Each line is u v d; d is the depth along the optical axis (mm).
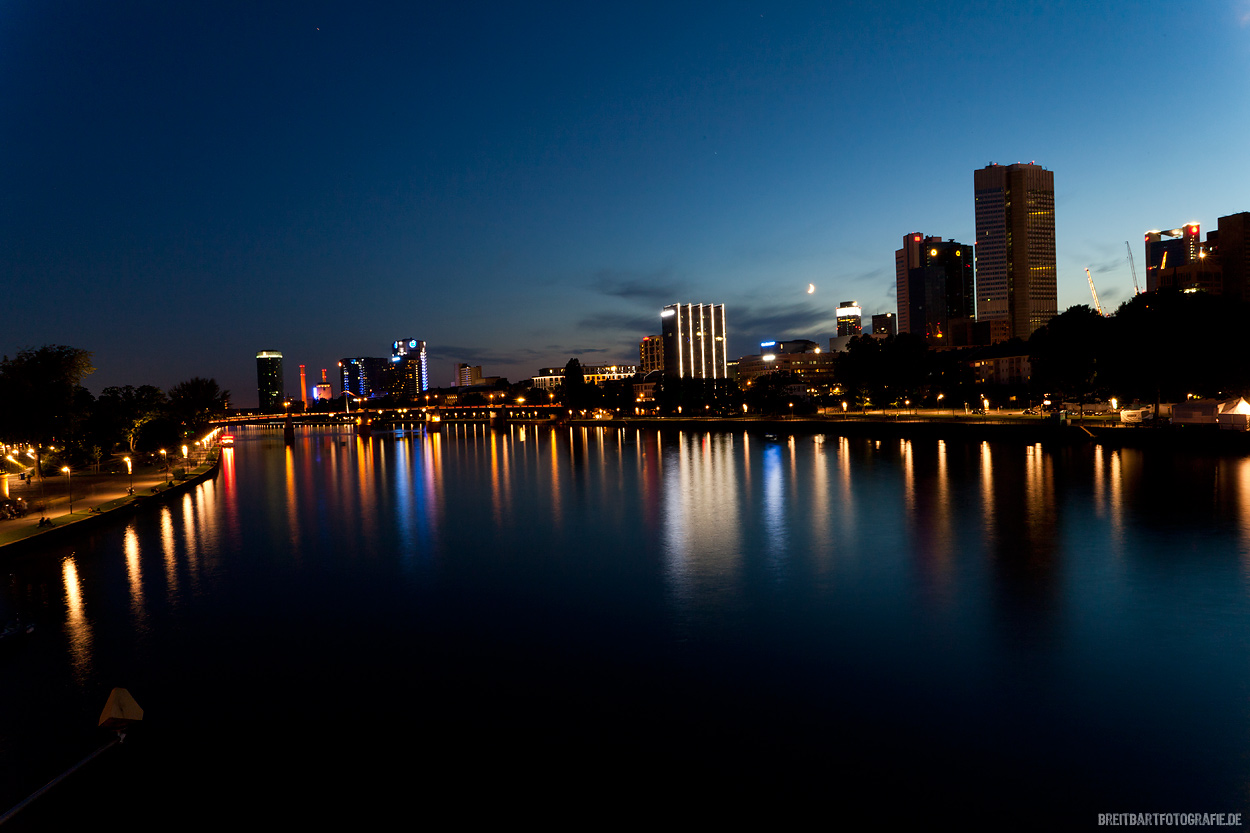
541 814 18672
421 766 21406
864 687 26172
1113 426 121812
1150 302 126938
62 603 41406
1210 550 45375
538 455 159875
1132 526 53594
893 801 18891
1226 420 103250
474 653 31156
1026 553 46344
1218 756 20688
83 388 123812
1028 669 27359
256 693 27344
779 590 39781
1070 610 34375
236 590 43906
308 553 55312
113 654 32344
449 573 46875
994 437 140375
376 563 50938
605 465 129250
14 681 29188
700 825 18031
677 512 70500
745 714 24234
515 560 50344
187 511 80938
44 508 74500
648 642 31891
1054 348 147375
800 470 105438
